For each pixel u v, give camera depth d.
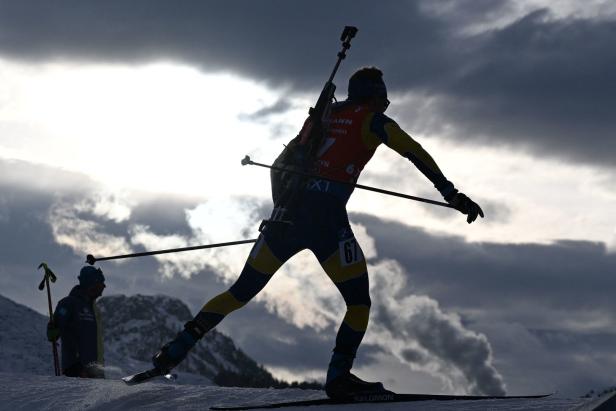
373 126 6.32
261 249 6.50
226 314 6.59
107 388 6.66
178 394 6.49
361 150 6.38
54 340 11.12
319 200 6.34
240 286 6.56
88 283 11.26
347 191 6.41
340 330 6.32
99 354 11.21
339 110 6.48
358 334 6.29
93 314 11.27
